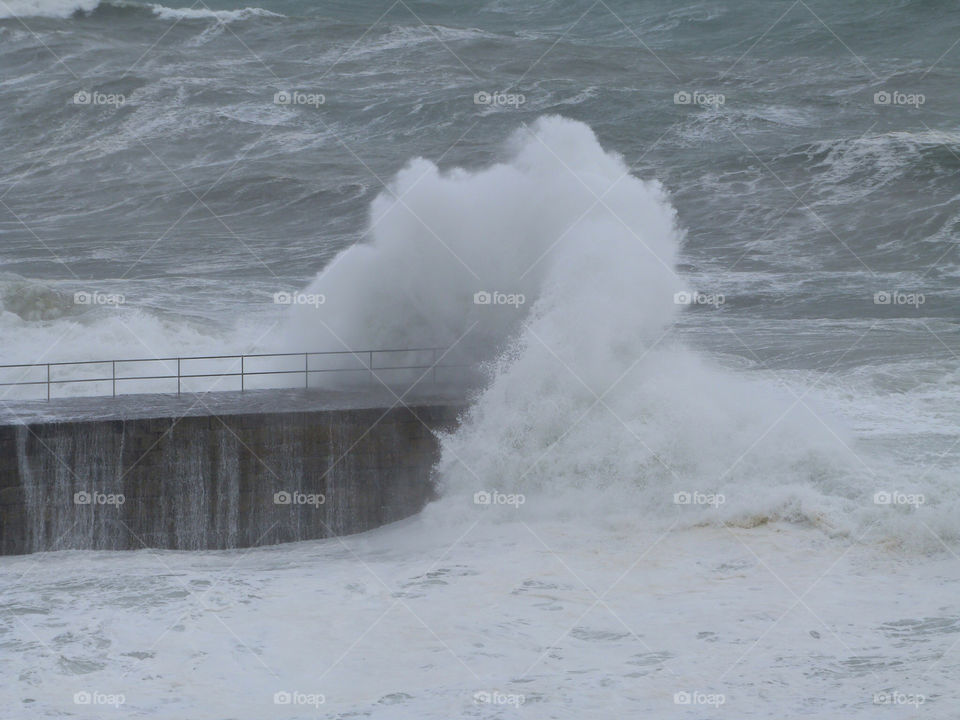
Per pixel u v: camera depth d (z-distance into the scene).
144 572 52.66
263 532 57.62
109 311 97.88
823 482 59.97
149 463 56.03
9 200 162.62
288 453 57.88
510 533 57.34
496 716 38.81
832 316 111.50
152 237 143.25
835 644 44.38
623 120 194.38
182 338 92.25
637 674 42.03
